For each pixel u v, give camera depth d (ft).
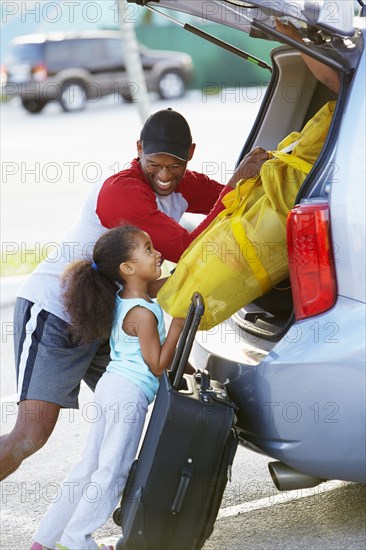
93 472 12.91
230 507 14.88
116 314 12.94
